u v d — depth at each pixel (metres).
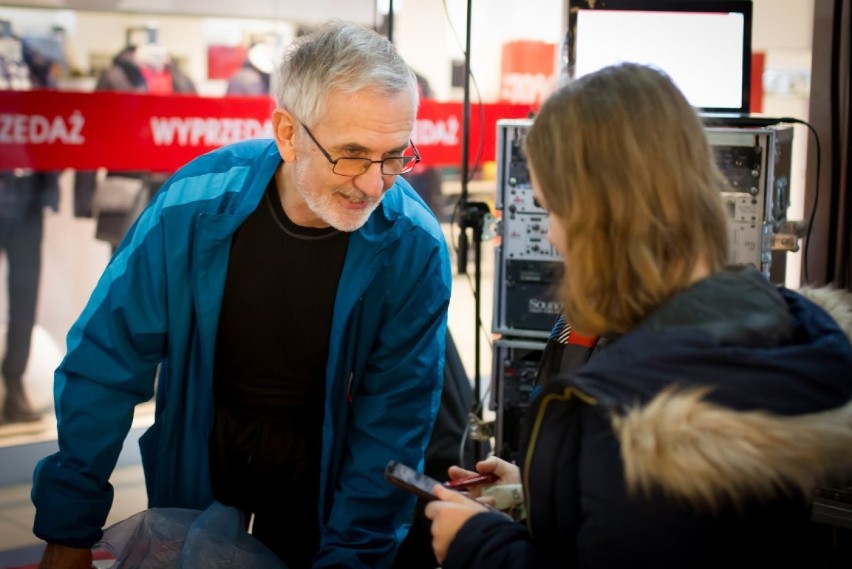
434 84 4.34
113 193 3.79
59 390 1.63
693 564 0.96
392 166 1.45
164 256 1.59
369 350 1.69
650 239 1.00
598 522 0.97
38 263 3.76
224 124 3.83
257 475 1.76
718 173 1.06
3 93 3.49
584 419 1.01
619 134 1.00
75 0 3.63
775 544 1.01
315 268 1.62
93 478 1.62
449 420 2.31
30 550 2.77
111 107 3.64
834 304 1.19
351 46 1.42
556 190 1.04
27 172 3.65
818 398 0.94
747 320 0.98
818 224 2.37
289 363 1.68
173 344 1.63
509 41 4.38
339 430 1.71
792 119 1.97
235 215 1.57
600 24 2.02
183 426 1.71
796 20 4.58
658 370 0.95
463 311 4.78
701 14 2.00
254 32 3.93
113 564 1.70
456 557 1.10
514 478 1.36
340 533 1.67
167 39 3.81
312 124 1.42
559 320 1.39
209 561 1.58
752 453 0.90
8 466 3.35
